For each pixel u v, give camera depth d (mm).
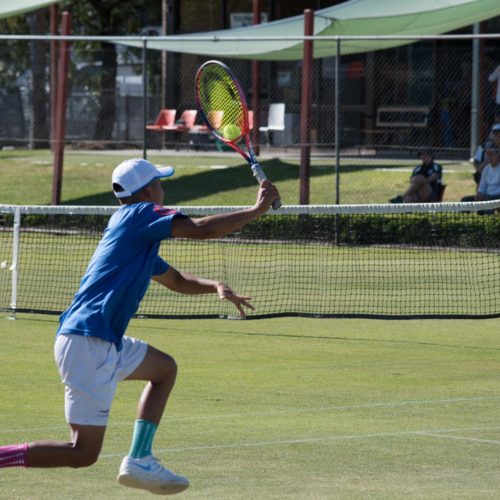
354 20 84062
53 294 57000
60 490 23734
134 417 31000
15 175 99562
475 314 50781
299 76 109125
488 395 34125
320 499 22984
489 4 81500
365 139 106062
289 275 63094
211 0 119688
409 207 51125
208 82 25688
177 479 21359
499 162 74625
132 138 117125
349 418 30938
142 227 20906
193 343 43906
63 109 86750
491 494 23391
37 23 134250
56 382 35938
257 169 24984
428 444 27891
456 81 104000
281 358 40594
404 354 41469
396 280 60938
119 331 21016
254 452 27062
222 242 76125
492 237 72438
